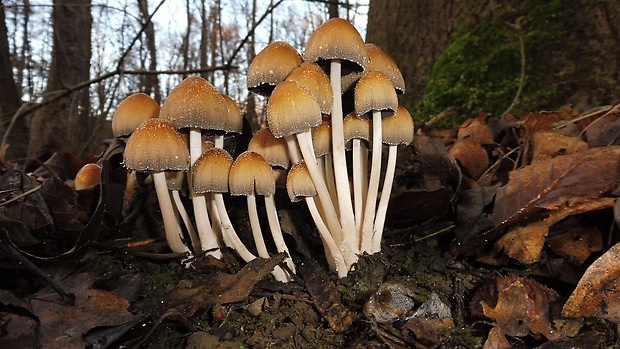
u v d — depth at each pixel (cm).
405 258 20
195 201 19
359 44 18
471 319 15
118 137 21
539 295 15
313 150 19
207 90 19
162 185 19
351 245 19
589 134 23
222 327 16
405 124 20
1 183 22
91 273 17
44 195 20
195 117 18
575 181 18
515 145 27
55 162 35
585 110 28
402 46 45
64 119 79
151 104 21
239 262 20
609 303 14
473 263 19
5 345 14
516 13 35
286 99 17
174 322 16
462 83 36
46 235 20
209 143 22
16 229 18
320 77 18
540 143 23
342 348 15
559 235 18
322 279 17
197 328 16
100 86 102
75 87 50
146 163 17
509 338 14
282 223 22
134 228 24
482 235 18
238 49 48
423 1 43
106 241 22
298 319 16
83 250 18
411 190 19
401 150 25
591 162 18
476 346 14
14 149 77
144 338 15
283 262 18
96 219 17
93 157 39
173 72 49
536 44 33
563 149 22
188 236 23
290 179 18
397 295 16
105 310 15
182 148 18
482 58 36
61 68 79
